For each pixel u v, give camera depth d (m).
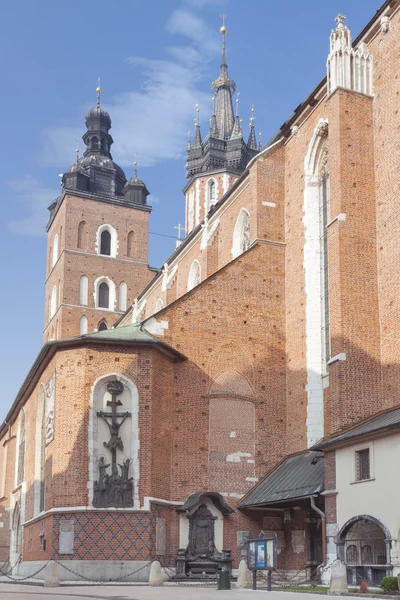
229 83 99.00
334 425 34.69
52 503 37.28
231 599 22.64
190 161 95.12
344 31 39.28
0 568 55.12
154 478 37.53
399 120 36.34
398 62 36.94
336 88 38.31
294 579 37.09
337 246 36.44
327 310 40.78
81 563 35.41
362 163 37.72
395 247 35.56
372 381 35.25
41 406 45.69
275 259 44.47
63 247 92.00
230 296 42.97
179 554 37.03
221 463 40.34
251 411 41.75
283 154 46.19
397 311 34.91
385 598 22.50
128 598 23.31
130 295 93.38
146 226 96.31
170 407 40.09
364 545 29.77
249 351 42.53
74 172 94.62
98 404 37.97
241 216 50.84
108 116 101.12
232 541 38.94
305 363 41.25
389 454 28.27
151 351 39.00
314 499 33.50
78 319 90.12
